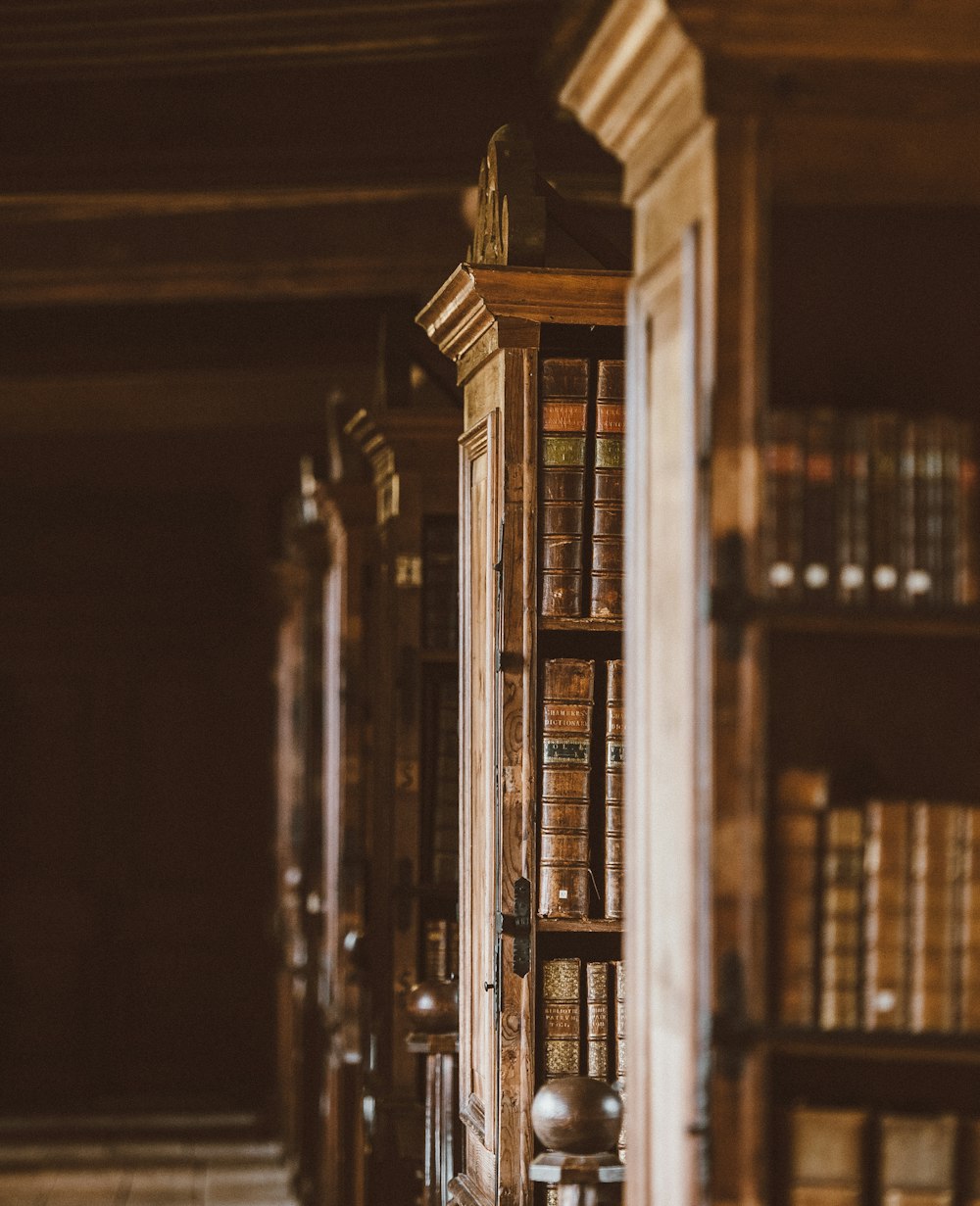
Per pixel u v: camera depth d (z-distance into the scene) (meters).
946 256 2.88
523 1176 4.07
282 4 5.81
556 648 4.31
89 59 6.29
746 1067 2.66
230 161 6.40
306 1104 9.48
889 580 2.72
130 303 10.38
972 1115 2.79
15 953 12.72
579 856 4.14
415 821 5.86
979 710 2.84
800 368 2.86
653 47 2.81
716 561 2.70
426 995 5.01
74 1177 10.50
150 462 12.20
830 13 2.69
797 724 2.81
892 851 2.70
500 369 4.21
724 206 2.72
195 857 12.89
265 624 12.91
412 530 5.89
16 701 12.85
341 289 8.12
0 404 11.42
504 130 4.34
